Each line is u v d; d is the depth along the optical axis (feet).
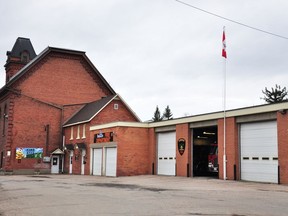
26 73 160.04
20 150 153.79
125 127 116.37
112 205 44.11
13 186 75.05
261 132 80.94
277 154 76.23
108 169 121.70
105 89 176.76
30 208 42.22
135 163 116.26
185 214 36.99
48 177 117.60
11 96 155.02
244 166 84.58
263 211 38.96
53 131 161.89
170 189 66.08
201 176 104.06
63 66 168.45
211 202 46.37
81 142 143.64
